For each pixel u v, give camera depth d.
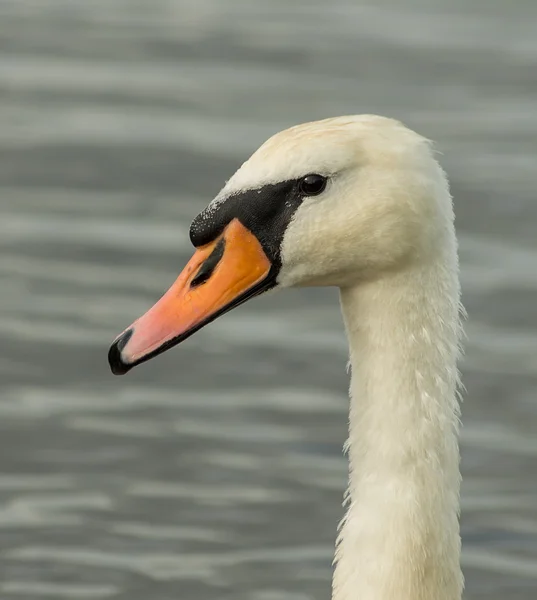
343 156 8.20
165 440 14.26
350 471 8.50
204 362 15.73
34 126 21.22
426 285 8.26
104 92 22.45
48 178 19.67
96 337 15.88
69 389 15.09
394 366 8.29
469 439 14.38
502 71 23.38
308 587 12.15
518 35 24.94
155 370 15.58
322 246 8.28
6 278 17.11
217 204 8.48
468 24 25.45
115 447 14.14
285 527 13.03
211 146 20.45
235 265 8.42
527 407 14.89
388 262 8.24
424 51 24.20
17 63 23.58
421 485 8.25
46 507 13.23
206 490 13.51
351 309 8.45
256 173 8.37
